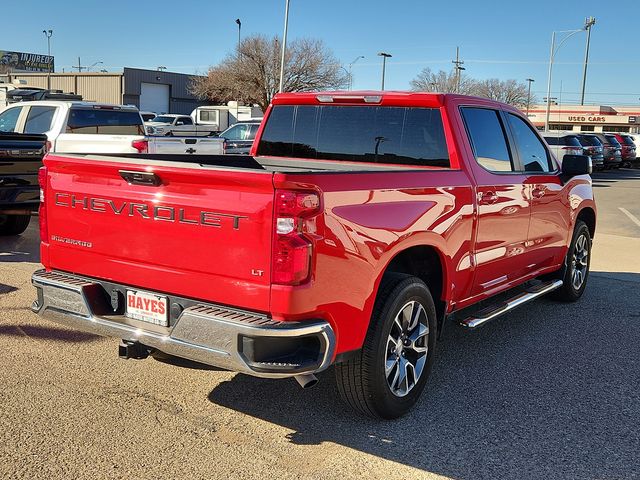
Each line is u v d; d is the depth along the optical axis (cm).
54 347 504
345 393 387
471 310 582
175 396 426
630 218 1502
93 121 1188
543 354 534
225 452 357
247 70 5397
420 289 404
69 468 334
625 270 876
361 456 358
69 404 407
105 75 5788
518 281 570
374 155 495
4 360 475
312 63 5384
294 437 377
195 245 345
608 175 3222
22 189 839
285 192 320
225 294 339
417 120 475
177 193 349
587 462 360
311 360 334
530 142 571
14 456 343
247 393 434
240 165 540
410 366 409
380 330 375
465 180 450
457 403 432
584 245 698
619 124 8212
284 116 539
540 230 575
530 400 441
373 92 498
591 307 682
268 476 334
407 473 343
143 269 367
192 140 1136
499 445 376
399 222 382
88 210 385
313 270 329
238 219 329
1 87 2605
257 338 322
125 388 435
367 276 360
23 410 396
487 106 510
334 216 339
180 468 339
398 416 404
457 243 442
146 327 364
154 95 6081
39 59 10475
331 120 515
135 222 365
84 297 383
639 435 395
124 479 326
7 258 809
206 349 334
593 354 538
